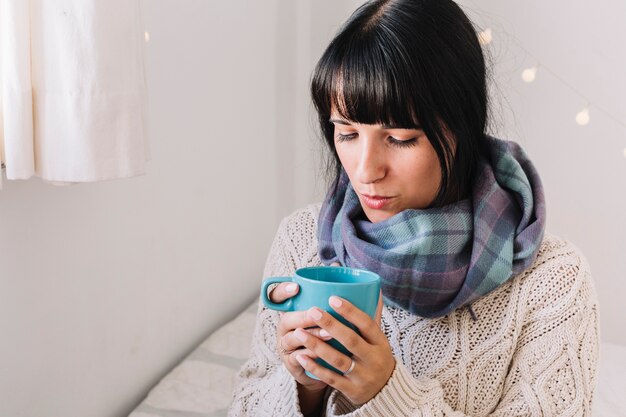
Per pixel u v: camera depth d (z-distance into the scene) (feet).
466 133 2.64
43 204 3.85
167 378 5.22
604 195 7.14
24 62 3.13
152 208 5.01
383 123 2.50
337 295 2.18
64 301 4.11
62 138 3.30
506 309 2.88
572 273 2.89
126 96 3.43
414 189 2.72
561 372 2.74
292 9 7.27
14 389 3.76
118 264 4.64
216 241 6.11
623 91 6.91
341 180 3.22
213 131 5.87
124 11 3.40
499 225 2.88
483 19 7.22
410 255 2.78
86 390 4.41
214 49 5.76
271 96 6.98
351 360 2.26
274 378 2.84
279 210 7.43
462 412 2.75
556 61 7.06
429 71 2.45
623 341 7.28
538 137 7.24
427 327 2.93
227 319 6.50
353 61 2.47
